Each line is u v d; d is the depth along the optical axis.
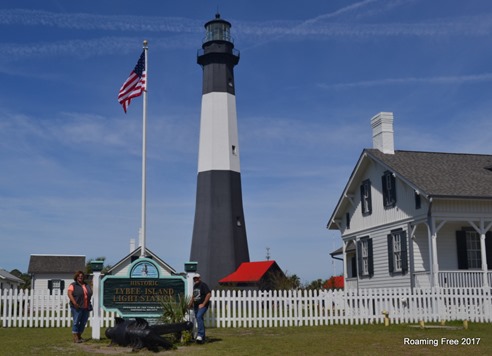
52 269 50.91
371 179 28.34
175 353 12.88
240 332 17.91
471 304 21.69
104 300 15.71
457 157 28.09
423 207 23.55
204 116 47.28
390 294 21.11
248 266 45.12
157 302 15.73
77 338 14.89
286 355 12.48
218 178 45.97
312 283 43.88
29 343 14.80
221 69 47.44
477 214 23.47
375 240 27.73
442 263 24.22
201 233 45.66
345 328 18.97
